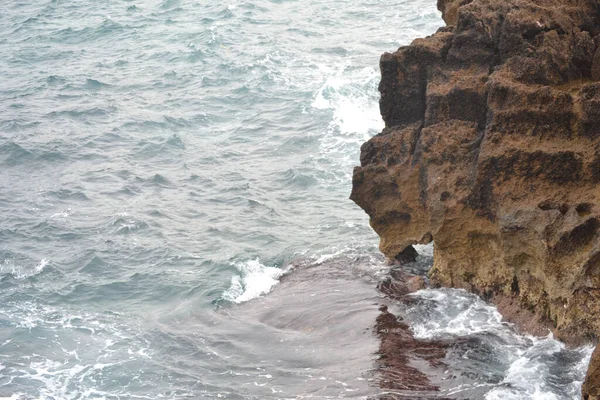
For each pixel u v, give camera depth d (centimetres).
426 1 6650
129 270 3388
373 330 2722
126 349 2858
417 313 2764
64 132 4828
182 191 4078
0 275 3362
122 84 5572
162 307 3131
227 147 4531
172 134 4712
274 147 4462
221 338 2858
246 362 2695
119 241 3616
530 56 2738
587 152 2545
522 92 2625
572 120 2575
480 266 2811
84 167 4391
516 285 2694
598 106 2511
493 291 2773
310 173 4091
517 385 2323
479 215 2753
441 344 2584
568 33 2781
